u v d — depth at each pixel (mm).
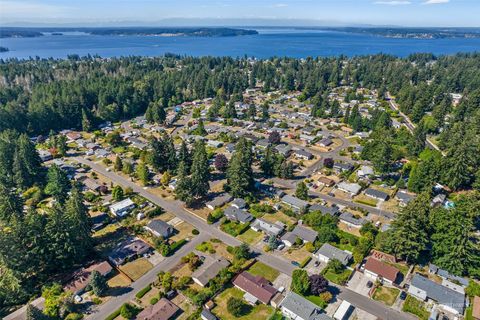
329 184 107000
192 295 62375
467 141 99125
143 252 75312
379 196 98688
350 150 134625
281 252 75875
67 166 120000
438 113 153625
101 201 97750
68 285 64125
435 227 70375
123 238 80938
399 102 197750
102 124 172875
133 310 59531
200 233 83125
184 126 171875
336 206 94500
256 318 58500
